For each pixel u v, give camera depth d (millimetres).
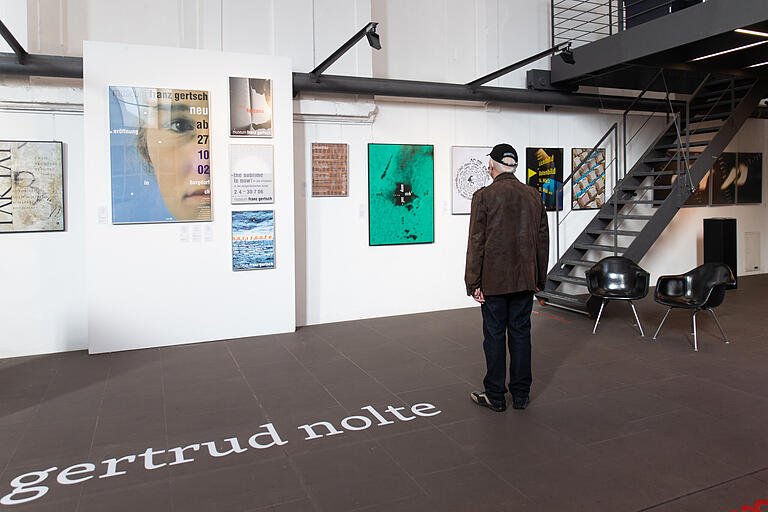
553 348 5387
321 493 2760
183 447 3316
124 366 4992
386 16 6992
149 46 5410
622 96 8141
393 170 6980
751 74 7094
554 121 8016
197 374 4727
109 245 5402
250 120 5828
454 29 7414
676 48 5828
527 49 7840
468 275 3717
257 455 3199
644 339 5688
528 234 3605
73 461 3148
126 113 5367
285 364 4996
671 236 9000
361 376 4621
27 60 5109
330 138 6621
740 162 9562
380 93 6539
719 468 2959
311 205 6578
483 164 7555
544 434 3420
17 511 2629
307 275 6609
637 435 3389
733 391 4125
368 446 3295
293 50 6379
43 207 5457
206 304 5793
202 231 5723
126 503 2691
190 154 5613
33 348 5504
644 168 8117
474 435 3422
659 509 2570
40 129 5422
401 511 2584
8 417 3816
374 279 6980
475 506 2615
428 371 4738
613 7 8242
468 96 7051
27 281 5461
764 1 4863
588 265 7293
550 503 2633
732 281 5141
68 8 5594
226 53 5699
